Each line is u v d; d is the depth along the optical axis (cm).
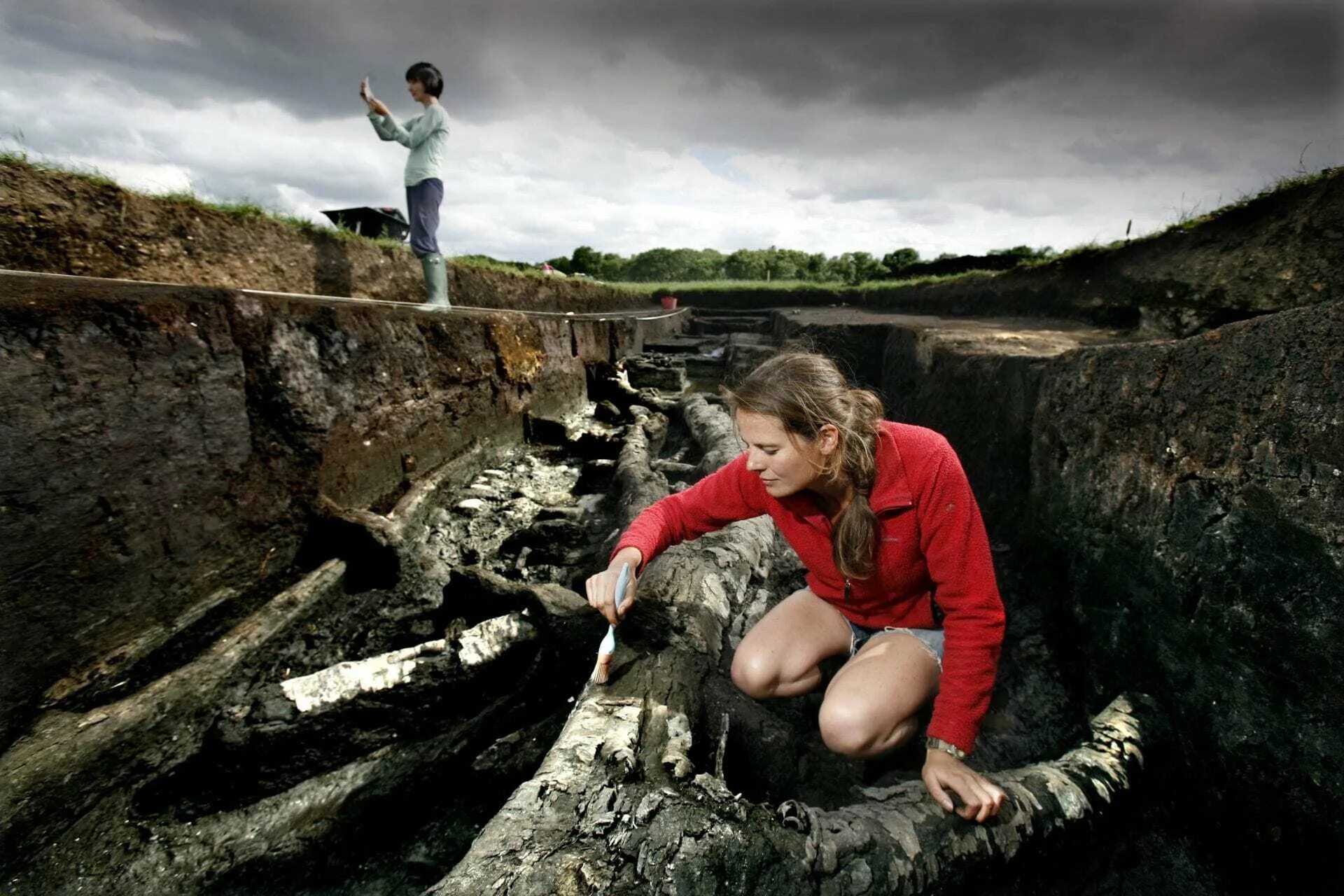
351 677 204
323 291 539
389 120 490
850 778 190
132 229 372
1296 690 147
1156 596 200
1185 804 173
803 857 133
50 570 196
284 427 294
